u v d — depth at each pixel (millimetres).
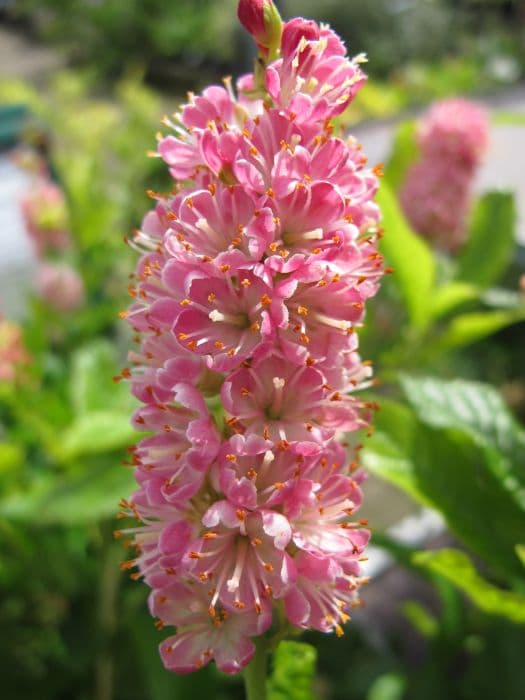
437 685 179
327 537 81
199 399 76
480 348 313
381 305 203
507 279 245
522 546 119
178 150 83
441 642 186
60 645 179
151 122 363
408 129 219
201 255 77
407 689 182
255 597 78
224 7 769
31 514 139
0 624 181
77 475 148
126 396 184
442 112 223
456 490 124
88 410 183
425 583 231
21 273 325
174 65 768
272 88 78
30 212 273
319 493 83
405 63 673
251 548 81
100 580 166
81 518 135
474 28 745
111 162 384
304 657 100
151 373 82
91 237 276
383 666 196
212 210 78
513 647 167
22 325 274
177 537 78
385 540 130
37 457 213
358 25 670
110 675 170
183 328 77
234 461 76
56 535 187
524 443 129
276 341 77
